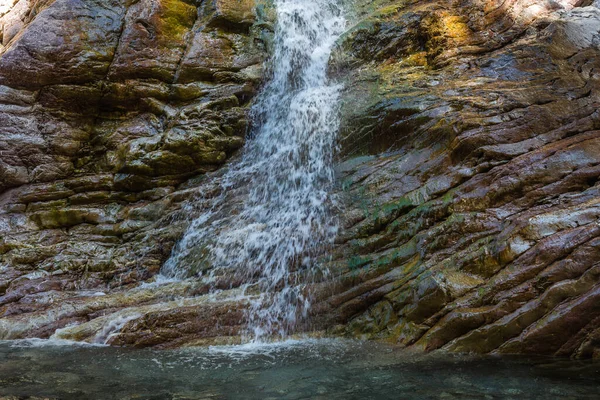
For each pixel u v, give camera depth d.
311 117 8.88
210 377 4.59
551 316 4.73
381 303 5.86
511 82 7.40
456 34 8.76
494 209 5.84
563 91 6.93
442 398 3.84
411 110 7.44
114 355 5.41
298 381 4.41
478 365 4.59
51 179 8.84
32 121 8.84
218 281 6.98
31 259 7.75
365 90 8.59
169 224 8.41
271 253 7.04
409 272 5.82
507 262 5.21
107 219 8.52
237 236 7.48
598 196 5.48
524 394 3.83
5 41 10.69
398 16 9.76
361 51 9.78
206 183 8.95
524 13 8.44
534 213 5.57
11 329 6.26
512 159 6.14
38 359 5.23
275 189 8.56
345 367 4.78
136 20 9.57
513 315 4.90
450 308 5.21
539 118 6.57
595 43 7.56
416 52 9.34
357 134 8.06
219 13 10.13
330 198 7.32
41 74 8.86
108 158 9.05
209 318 6.09
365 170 7.39
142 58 9.47
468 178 6.25
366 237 6.54
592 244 4.84
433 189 6.35
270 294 6.38
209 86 9.77
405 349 5.23
